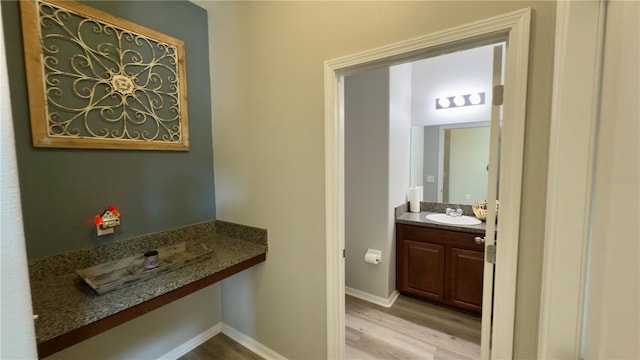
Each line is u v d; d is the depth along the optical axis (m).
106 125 1.56
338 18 1.39
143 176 1.75
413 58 1.25
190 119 1.98
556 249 0.81
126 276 1.36
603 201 0.69
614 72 0.65
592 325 0.73
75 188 1.46
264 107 1.75
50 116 1.35
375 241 2.64
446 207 2.95
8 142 0.49
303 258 1.68
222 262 1.61
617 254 0.61
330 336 1.62
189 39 1.95
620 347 0.59
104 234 1.57
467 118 2.82
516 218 1.00
